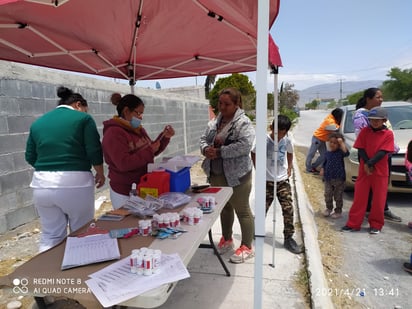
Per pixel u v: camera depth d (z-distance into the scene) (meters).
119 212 2.33
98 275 1.43
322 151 7.69
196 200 2.59
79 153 2.59
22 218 4.27
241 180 3.14
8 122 4.05
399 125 6.11
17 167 4.19
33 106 4.44
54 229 2.67
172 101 9.55
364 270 3.25
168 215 2.04
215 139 3.16
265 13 1.79
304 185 6.85
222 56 3.84
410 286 2.95
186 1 2.56
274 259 3.26
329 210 4.85
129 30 3.15
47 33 2.68
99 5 2.45
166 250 1.70
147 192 2.62
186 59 3.97
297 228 4.30
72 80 5.30
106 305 1.21
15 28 2.42
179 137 10.13
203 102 13.24
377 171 4.00
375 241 3.95
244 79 27.38
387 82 43.06
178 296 2.75
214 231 4.27
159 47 3.61
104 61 3.71
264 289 2.86
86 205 2.67
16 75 4.17
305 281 2.98
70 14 2.43
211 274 3.12
